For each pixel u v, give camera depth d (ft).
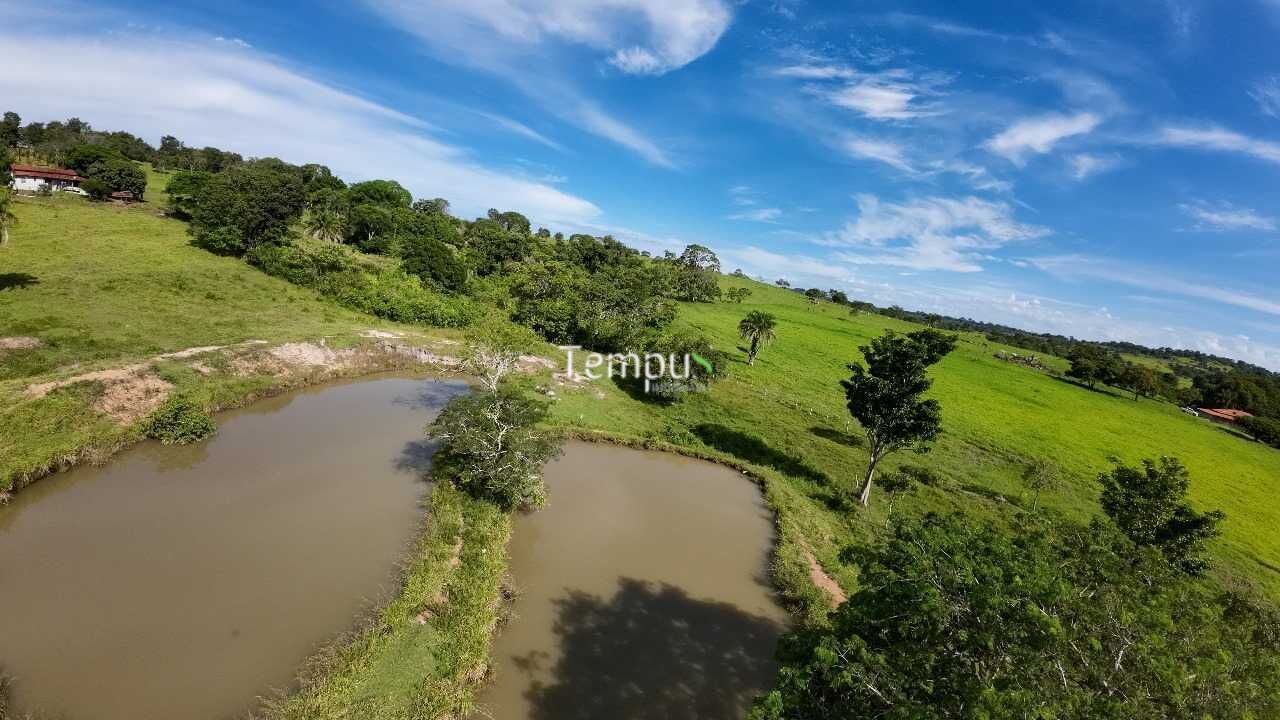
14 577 60.90
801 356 265.95
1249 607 60.70
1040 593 35.73
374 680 50.39
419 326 197.47
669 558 82.53
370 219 309.42
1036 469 132.98
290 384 130.41
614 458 117.29
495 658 58.54
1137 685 31.94
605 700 55.21
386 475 93.25
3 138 364.58
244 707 48.08
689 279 397.39
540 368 168.86
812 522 97.45
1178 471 80.48
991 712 28.17
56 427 86.94
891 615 40.16
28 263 164.25
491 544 74.84
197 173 301.02
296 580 64.69
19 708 45.85
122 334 128.57
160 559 66.23
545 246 406.62
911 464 142.61
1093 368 317.22
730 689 58.85
